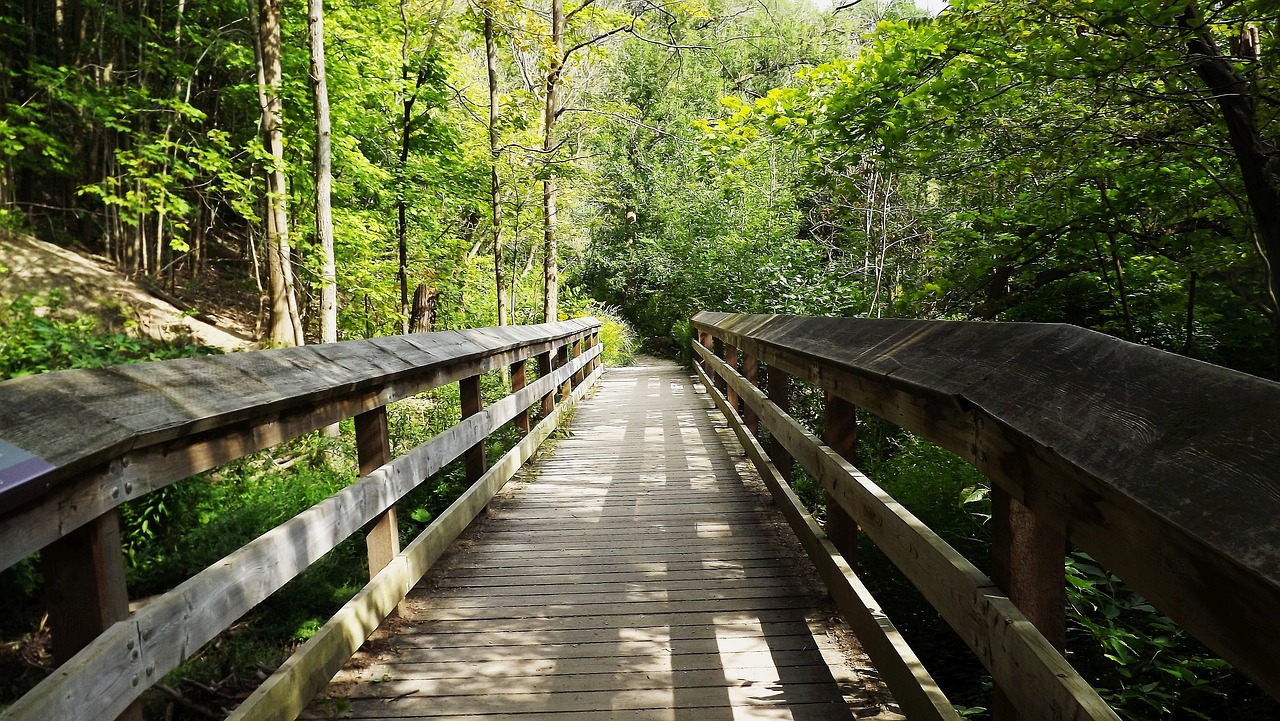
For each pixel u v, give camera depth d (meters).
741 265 15.04
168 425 1.55
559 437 7.56
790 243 13.25
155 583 4.97
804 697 2.44
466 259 15.91
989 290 8.99
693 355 16.08
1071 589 3.08
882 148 6.61
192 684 3.39
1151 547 0.91
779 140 7.46
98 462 1.36
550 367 7.56
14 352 6.46
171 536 5.41
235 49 12.73
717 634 2.93
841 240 12.66
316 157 9.82
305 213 12.73
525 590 3.45
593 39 13.20
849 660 2.69
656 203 23.72
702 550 3.96
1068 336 1.33
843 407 2.94
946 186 9.22
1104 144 6.11
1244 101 4.79
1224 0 4.42
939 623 3.68
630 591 3.41
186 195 14.53
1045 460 1.18
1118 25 4.55
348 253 13.05
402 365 3.09
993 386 1.41
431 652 2.84
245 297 15.43
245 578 1.89
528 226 14.44
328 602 4.43
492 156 11.77
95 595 1.40
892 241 10.41
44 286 11.19
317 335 13.77
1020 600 1.43
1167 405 0.97
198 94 13.98
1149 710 3.09
